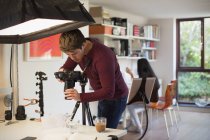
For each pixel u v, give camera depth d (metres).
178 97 7.35
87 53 2.04
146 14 6.64
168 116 6.28
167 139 4.55
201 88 7.12
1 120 2.38
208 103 7.00
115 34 5.52
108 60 1.97
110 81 1.92
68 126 1.98
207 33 7.03
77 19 1.66
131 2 5.14
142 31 6.56
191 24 7.19
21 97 3.08
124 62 6.44
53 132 1.84
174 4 5.32
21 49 3.09
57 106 3.62
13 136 1.87
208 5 5.42
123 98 2.30
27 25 1.90
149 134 4.83
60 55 3.62
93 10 5.29
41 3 1.52
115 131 1.93
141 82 3.32
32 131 1.99
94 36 5.32
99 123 1.93
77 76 2.05
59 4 1.60
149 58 7.06
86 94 1.91
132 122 5.15
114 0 4.95
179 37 7.33
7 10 1.54
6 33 2.20
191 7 5.64
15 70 2.81
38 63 3.31
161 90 7.22
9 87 2.69
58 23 1.91
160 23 7.34
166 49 7.29
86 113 2.49
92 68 2.07
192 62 7.21
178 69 7.35
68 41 1.90
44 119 2.03
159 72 7.37
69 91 1.92
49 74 3.48
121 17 6.29
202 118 6.13
